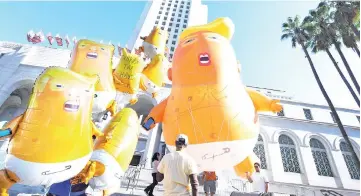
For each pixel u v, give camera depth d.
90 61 7.07
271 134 22.47
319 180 20.34
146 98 22.92
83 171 5.10
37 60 23.23
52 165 4.26
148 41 9.62
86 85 5.05
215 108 5.64
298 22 25.31
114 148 5.50
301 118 24.16
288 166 21.16
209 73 6.15
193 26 7.82
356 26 18.28
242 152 5.65
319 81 22.52
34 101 4.51
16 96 23.12
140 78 8.73
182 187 3.34
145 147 20.64
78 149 4.53
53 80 4.71
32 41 26.34
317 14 22.47
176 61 6.91
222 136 5.43
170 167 3.49
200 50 6.54
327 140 22.91
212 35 7.02
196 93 5.92
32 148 4.18
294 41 25.72
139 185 12.98
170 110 6.22
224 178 15.27
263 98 6.95
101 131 5.87
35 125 4.28
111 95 7.12
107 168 5.24
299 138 22.56
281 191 19.19
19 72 21.86
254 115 6.32
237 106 5.85
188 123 5.65
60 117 4.42
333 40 21.14
